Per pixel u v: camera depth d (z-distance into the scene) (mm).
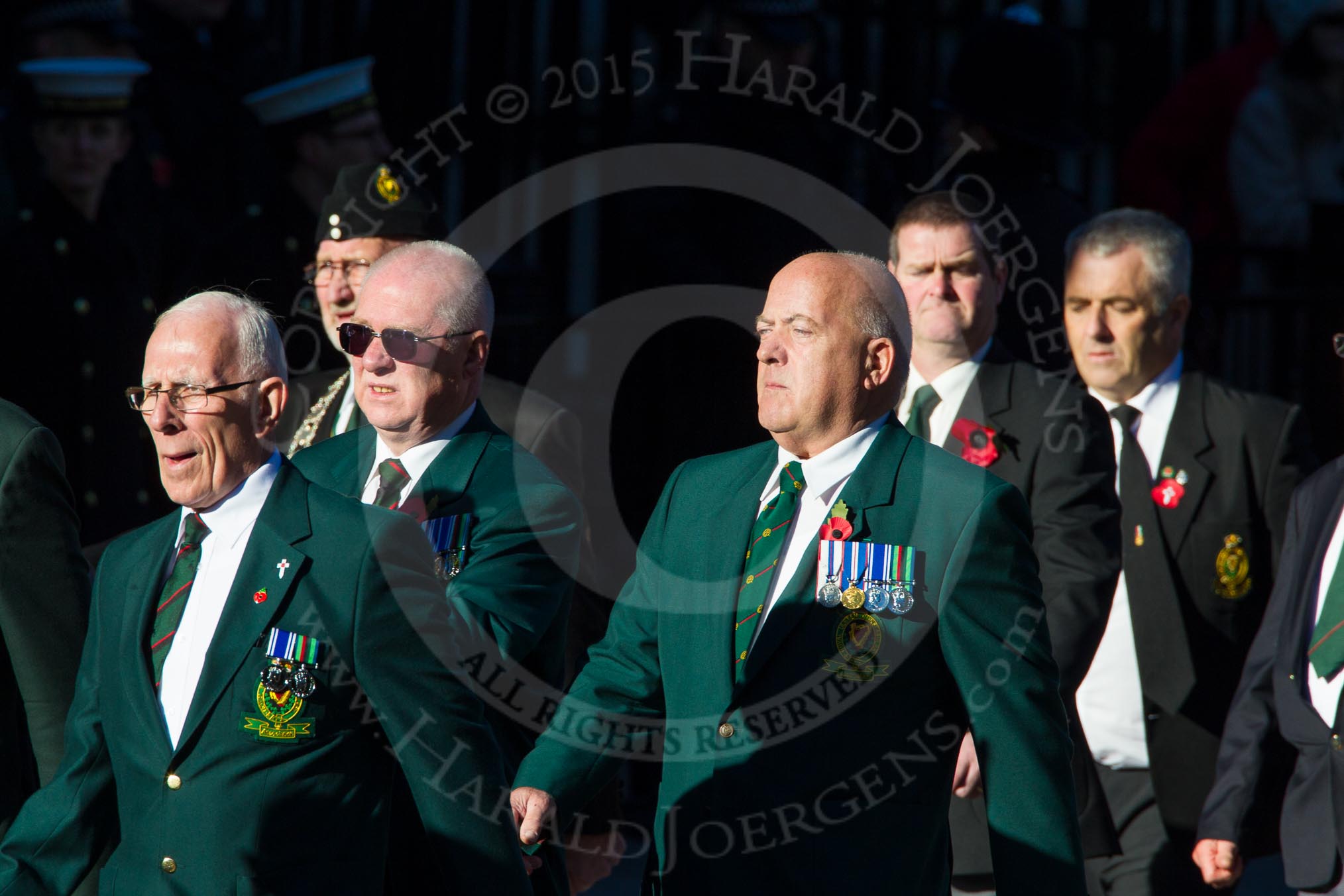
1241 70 30734
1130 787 18859
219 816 12742
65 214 22359
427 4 28859
